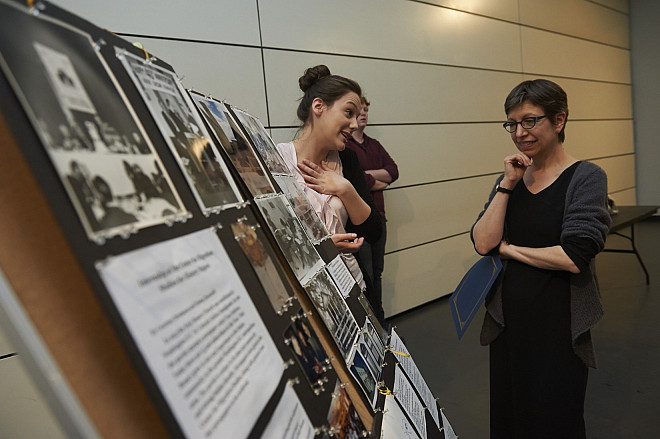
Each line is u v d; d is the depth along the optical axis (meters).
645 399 2.25
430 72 4.01
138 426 0.34
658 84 7.09
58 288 0.33
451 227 4.25
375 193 3.26
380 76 3.63
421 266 4.00
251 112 2.84
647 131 7.30
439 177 4.12
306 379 0.57
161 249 0.41
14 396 1.85
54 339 0.32
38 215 0.33
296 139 1.66
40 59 0.36
